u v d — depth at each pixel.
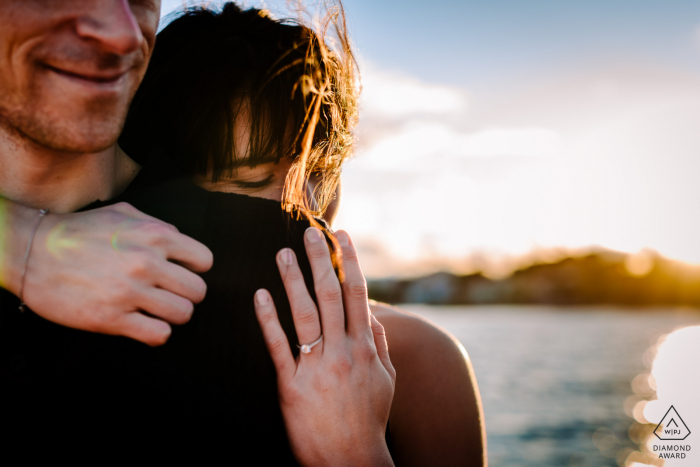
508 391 15.40
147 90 1.31
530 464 9.02
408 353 1.62
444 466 1.53
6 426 0.83
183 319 0.89
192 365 0.90
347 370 1.03
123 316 0.86
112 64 0.85
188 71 1.28
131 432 0.86
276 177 1.34
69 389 0.85
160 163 1.09
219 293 0.95
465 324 38.44
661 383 14.20
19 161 0.94
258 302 0.96
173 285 0.89
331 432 1.00
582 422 11.84
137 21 0.91
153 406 0.87
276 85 1.29
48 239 0.90
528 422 12.00
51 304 0.86
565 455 9.54
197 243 0.95
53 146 0.86
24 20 0.78
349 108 1.60
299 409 0.99
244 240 1.00
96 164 1.03
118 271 0.86
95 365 0.87
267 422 0.96
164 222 0.97
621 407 13.12
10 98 0.83
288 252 1.02
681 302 54.88
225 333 0.93
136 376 0.87
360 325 1.09
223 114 1.27
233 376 0.92
